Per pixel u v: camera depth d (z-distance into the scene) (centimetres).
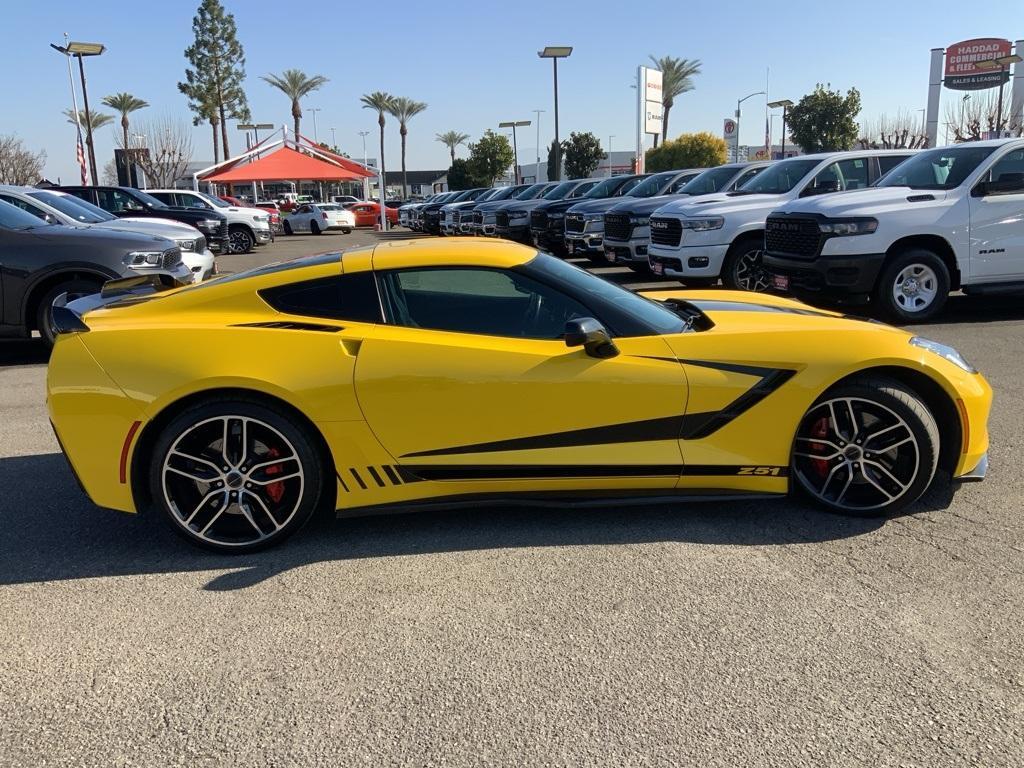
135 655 269
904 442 346
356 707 238
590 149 5297
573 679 249
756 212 996
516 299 353
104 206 1823
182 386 323
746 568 317
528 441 338
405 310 346
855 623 275
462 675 253
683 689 242
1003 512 363
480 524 367
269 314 343
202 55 5625
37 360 790
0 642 278
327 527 370
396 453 337
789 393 339
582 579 312
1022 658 252
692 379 336
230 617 292
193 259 1062
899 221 788
